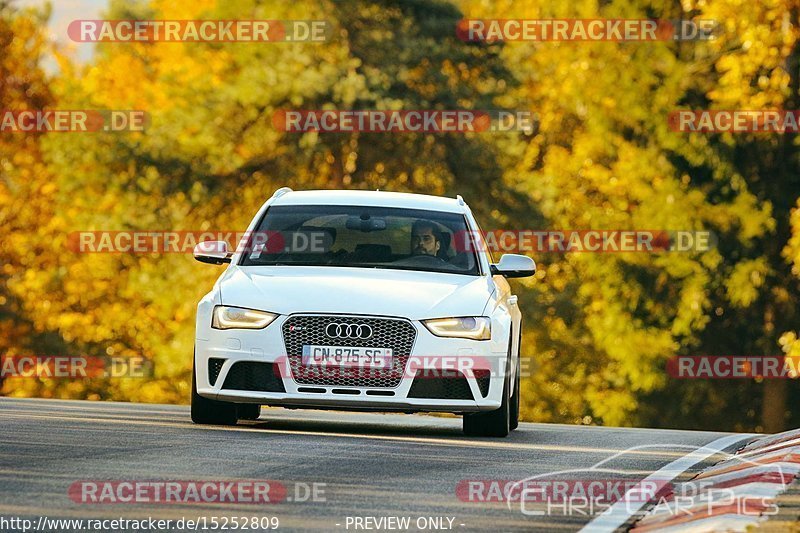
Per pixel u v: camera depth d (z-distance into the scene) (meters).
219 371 37.34
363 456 31.03
